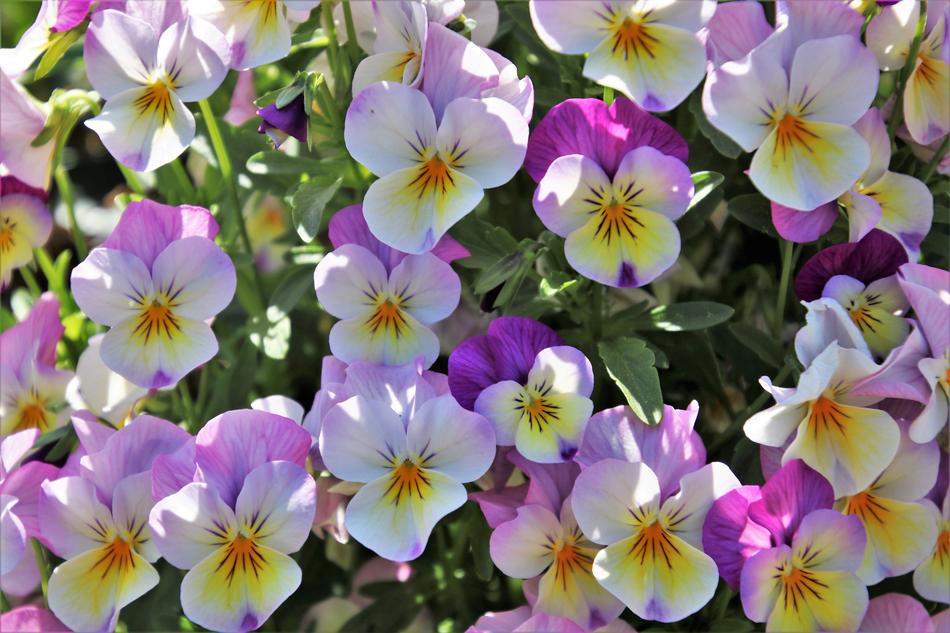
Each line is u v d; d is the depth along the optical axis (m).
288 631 0.60
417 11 0.53
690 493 0.53
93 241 0.67
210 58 0.54
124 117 0.55
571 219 0.54
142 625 0.59
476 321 0.61
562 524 0.54
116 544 0.54
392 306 0.55
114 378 0.57
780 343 0.57
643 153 0.53
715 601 0.55
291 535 0.53
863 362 0.53
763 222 0.56
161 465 0.53
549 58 0.59
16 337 0.58
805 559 0.53
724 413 0.59
